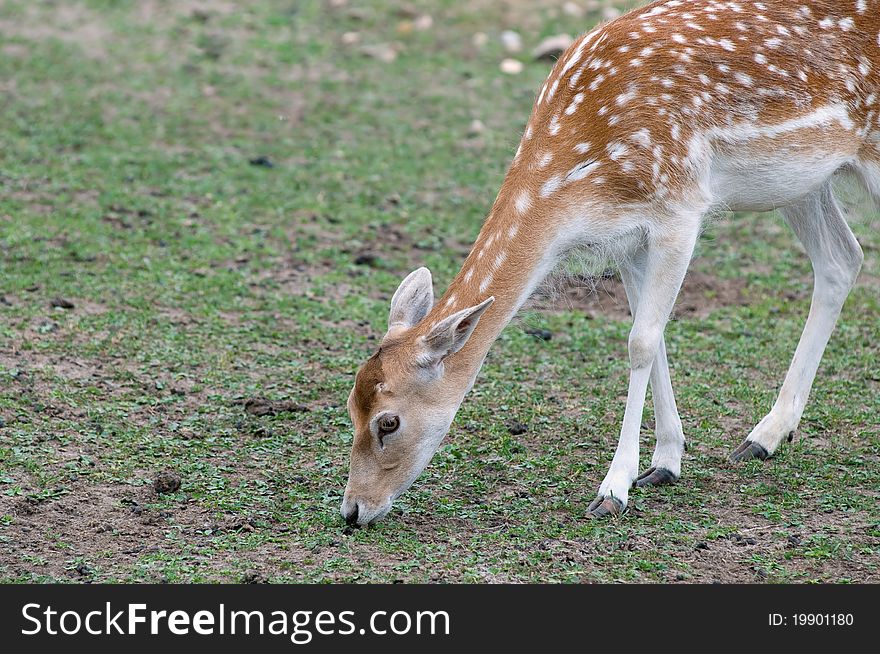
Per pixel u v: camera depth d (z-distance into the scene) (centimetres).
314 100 2223
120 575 850
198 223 1678
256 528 936
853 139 1019
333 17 2655
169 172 1858
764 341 1383
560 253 967
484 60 2455
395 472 932
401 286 988
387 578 848
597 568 870
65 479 1002
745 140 981
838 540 917
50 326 1312
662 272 966
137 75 2284
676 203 962
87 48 2419
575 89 973
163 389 1195
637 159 952
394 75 2364
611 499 964
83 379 1198
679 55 968
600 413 1186
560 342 1380
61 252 1527
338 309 1435
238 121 2103
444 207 1802
